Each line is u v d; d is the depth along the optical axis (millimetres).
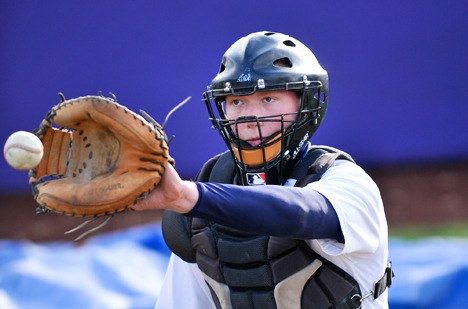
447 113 41094
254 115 10188
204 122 40719
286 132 10281
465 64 40625
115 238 25797
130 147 7742
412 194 39406
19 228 39750
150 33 41188
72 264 20672
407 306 17922
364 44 40750
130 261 21531
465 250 21906
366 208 9500
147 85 41281
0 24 42594
